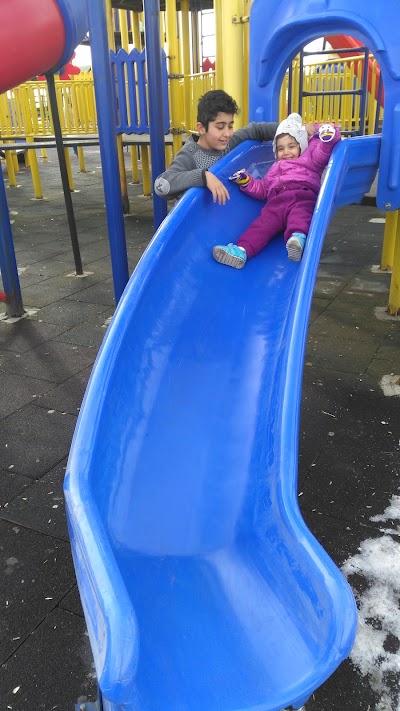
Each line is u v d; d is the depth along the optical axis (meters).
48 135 9.70
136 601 1.45
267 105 3.73
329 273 5.57
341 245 6.61
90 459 1.56
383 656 1.68
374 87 8.18
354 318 4.42
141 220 8.17
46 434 2.91
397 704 1.55
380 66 3.11
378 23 3.03
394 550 2.09
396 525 2.23
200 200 2.81
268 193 3.11
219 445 1.97
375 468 2.59
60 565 2.07
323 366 3.62
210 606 1.44
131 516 1.69
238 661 1.24
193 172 2.80
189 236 2.72
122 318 2.08
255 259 2.91
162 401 2.06
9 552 2.14
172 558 1.62
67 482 1.44
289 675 1.15
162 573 1.56
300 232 2.81
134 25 9.45
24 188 11.41
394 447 2.74
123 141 8.37
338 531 2.20
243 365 2.30
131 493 1.75
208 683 1.19
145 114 7.66
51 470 2.62
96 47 2.78
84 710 1.52
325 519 2.27
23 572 2.04
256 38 3.55
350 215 8.27
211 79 6.53
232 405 2.13
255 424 2.05
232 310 2.58
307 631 1.21
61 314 4.64
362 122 6.20
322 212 2.51
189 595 1.50
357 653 1.69
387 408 3.09
